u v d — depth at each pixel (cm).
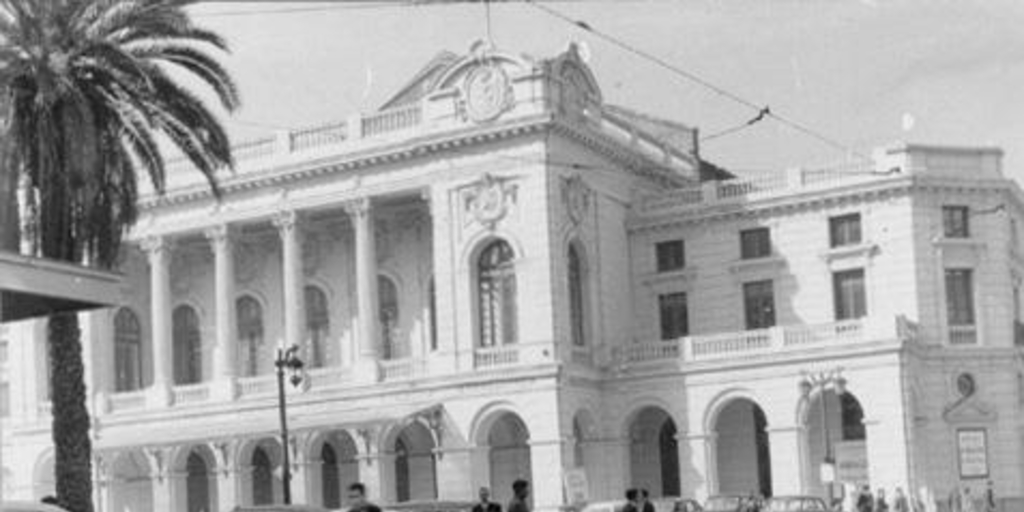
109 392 8600
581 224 7650
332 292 8419
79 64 4156
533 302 7375
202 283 8800
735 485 7712
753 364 7288
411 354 8175
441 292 7631
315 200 8006
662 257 8150
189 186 8250
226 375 8225
